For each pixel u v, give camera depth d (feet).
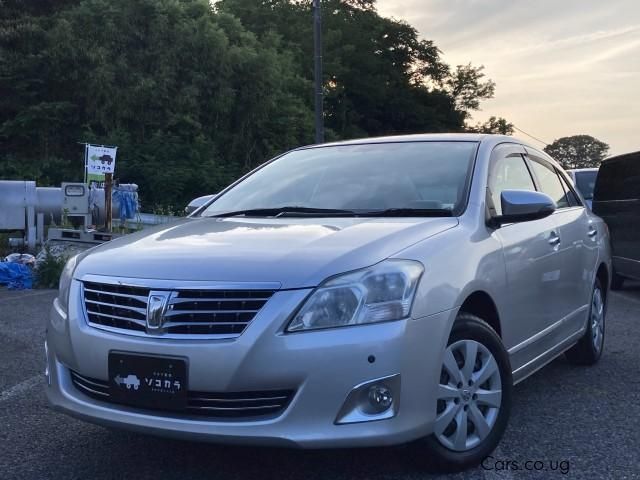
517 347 12.89
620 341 21.13
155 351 9.61
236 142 99.14
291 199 14.01
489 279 11.65
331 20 150.82
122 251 11.18
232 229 11.87
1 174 80.84
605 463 11.43
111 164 55.36
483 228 12.25
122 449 12.16
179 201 86.63
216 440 9.36
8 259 36.06
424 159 14.06
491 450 11.31
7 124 84.58
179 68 93.30
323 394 9.25
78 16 89.30
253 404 9.43
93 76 86.07
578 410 14.26
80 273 11.00
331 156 15.31
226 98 95.20
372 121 154.81
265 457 11.68
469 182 13.00
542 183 16.21
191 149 88.53
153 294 9.80
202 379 9.37
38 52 88.79
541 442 12.39
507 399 11.62
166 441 12.50
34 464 11.52
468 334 10.94
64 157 88.48
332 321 9.41
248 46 102.68
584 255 16.69
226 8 139.95
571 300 15.88
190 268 9.95
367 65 150.41
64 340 10.75
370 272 9.76
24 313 25.03
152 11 92.17
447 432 10.76
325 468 11.18
